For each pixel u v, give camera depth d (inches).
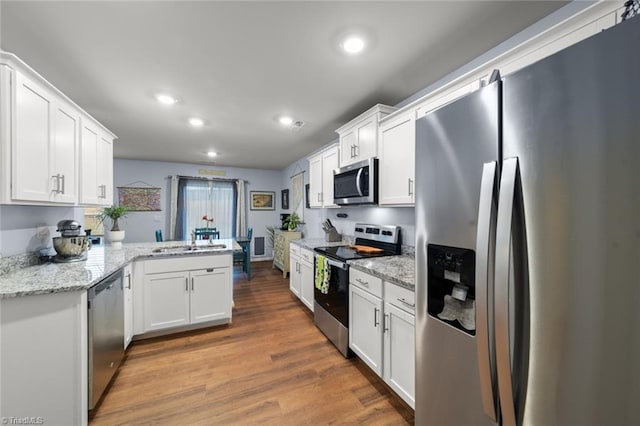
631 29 21.4
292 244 143.9
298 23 54.1
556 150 25.9
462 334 37.7
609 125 22.5
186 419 59.9
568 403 25.3
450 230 38.5
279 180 257.0
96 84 79.5
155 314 96.3
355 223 128.3
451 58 66.8
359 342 78.7
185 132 130.0
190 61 67.8
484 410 32.6
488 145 32.5
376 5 49.5
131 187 204.7
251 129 125.0
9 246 66.5
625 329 21.9
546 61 26.8
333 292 93.4
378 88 82.7
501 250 28.8
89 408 58.0
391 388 66.0
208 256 104.6
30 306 52.1
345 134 107.7
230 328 106.9
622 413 22.2
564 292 25.5
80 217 104.3
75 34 57.1
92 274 63.8
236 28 55.5
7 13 50.4
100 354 62.6
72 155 75.1
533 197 27.6
